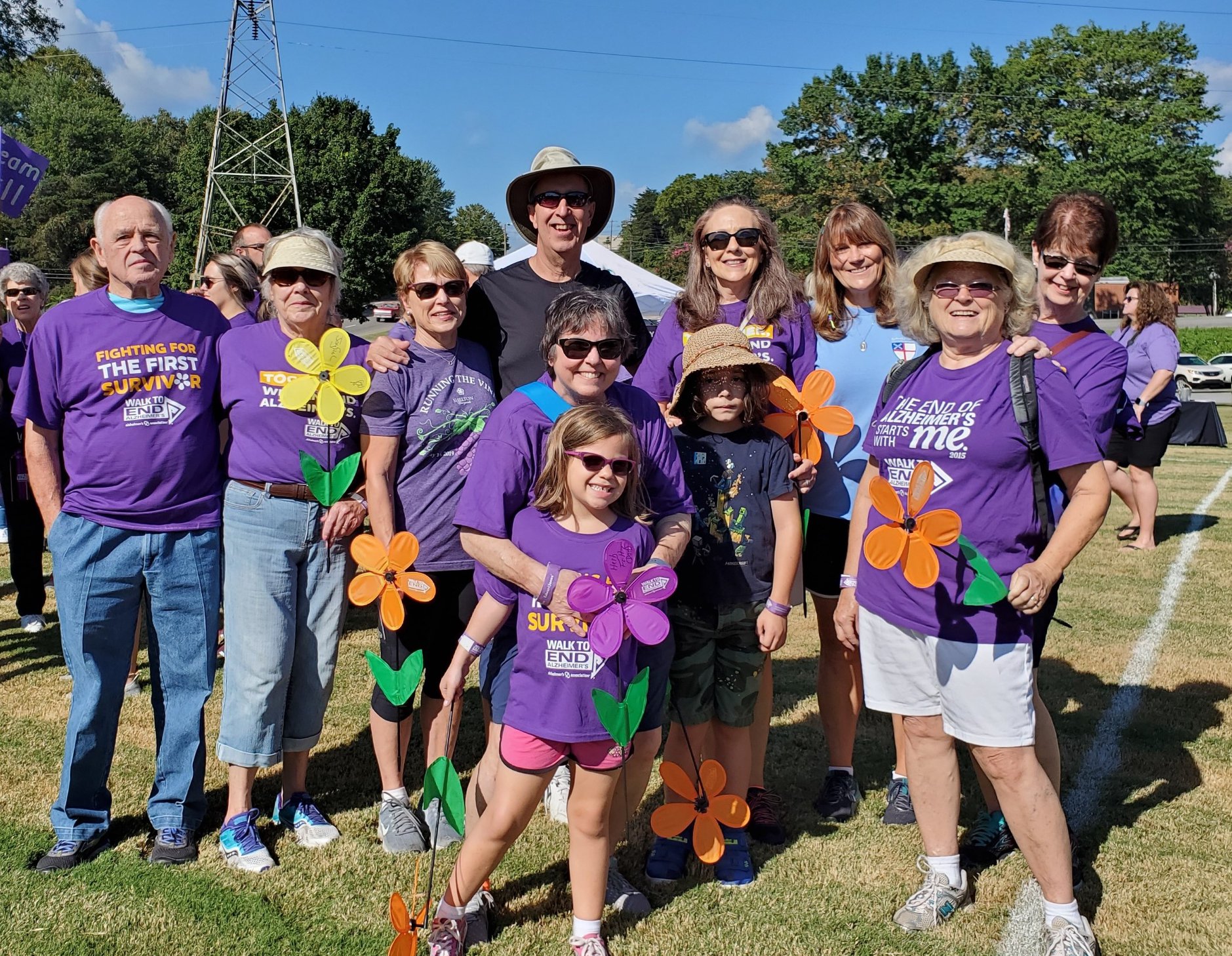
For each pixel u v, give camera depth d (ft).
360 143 132.67
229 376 10.35
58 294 181.16
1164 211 185.16
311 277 10.04
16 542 18.26
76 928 8.89
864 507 9.82
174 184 183.21
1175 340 24.64
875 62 189.16
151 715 14.30
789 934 9.02
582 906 8.63
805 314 11.29
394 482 10.37
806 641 18.57
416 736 13.92
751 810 10.98
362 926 9.07
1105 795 11.71
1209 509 31.60
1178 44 189.26
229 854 10.20
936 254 8.50
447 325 10.29
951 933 9.04
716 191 346.33
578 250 11.17
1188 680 15.66
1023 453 8.33
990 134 190.80
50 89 224.33
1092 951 8.43
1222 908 9.30
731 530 9.69
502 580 8.46
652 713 9.02
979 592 8.15
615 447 8.11
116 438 9.91
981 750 8.62
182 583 10.29
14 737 13.34
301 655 10.69
